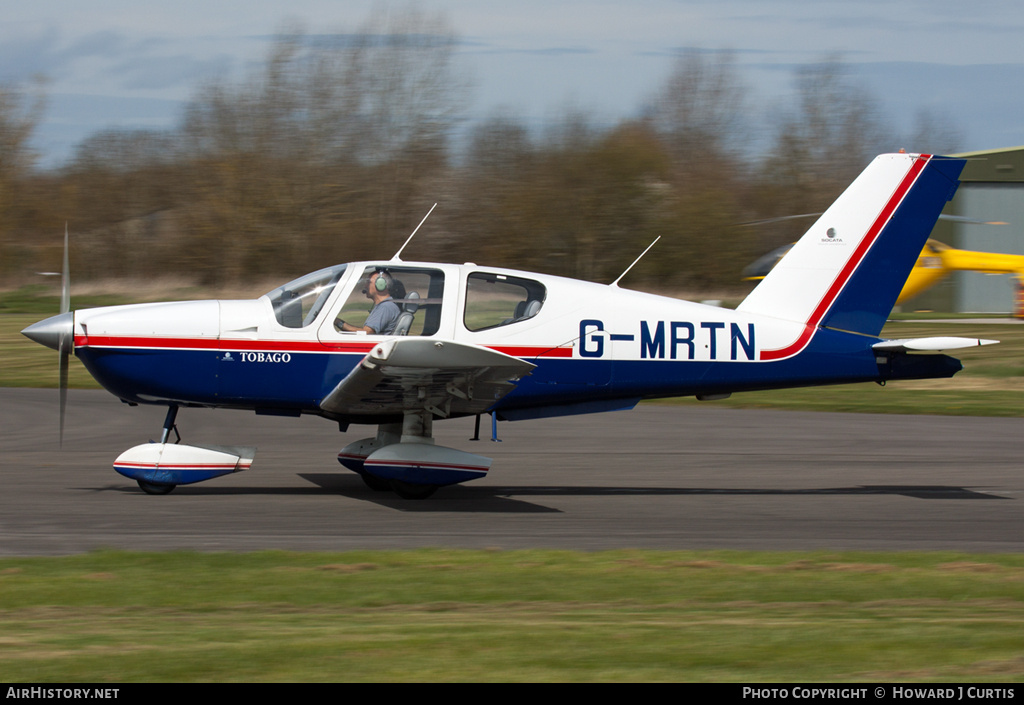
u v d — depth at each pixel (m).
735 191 116.44
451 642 13.12
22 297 98.88
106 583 16.12
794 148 119.31
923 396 53.16
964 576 17.67
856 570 18.02
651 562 18.39
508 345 24.39
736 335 25.67
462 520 22.62
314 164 103.00
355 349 23.92
